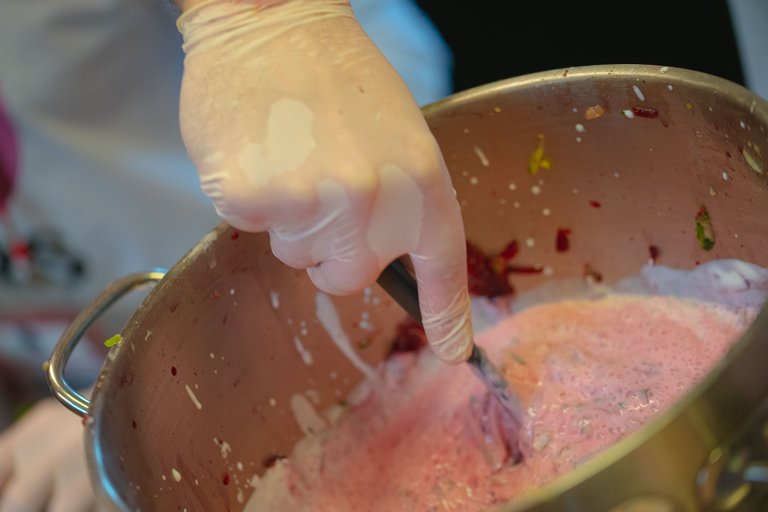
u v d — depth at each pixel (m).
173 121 0.93
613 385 0.57
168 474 0.50
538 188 0.59
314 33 0.47
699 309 0.59
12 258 0.92
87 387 0.96
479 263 0.62
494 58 1.16
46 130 0.86
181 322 0.52
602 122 0.55
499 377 0.57
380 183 0.45
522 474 0.56
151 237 0.93
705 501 0.39
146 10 0.85
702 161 0.53
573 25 1.13
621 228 0.60
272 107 0.46
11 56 0.84
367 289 0.60
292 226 0.46
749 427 0.39
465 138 0.57
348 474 0.60
